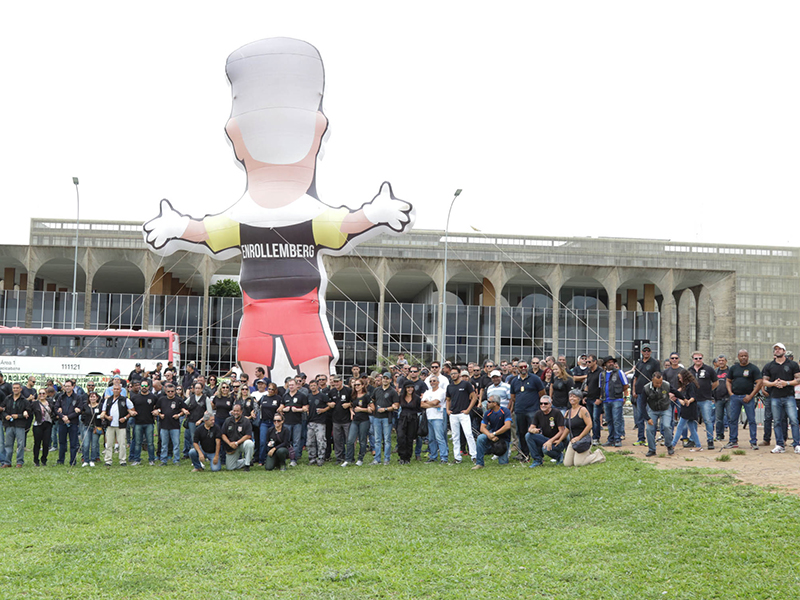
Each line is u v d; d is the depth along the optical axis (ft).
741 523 32.89
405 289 204.95
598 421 59.82
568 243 209.15
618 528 34.04
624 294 193.26
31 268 156.04
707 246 235.81
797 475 41.55
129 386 70.33
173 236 85.51
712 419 53.83
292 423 58.85
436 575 28.48
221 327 162.09
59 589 27.32
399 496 43.01
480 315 170.09
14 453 67.82
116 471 56.54
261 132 83.25
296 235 82.17
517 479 46.85
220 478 51.90
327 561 30.55
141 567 29.94
